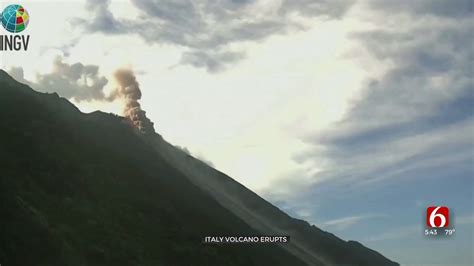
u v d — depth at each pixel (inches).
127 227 4153.5
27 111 5191.9
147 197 5270.7
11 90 5516.7
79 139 5639.8
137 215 4557.1
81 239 3304.6
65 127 5600.4
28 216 2906.0
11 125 4616.1
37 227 2844.5
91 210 3986.2
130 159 6309.1
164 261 3843.5
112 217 4197.8
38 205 3393.2
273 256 5649.6
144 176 5940.0
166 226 4722.0
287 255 6112.2
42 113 5423.2
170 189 6127.0
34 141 4525.1
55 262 2689.5
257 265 4879.4
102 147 6043.3
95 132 6584.6
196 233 4899.1
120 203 4645.7
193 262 4124.0
